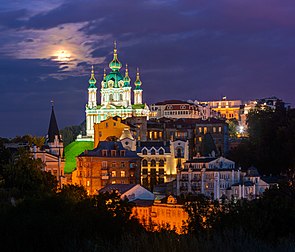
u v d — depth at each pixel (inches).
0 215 3245.6
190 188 7775.6
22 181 5861.2
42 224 2908.5
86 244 2477.9
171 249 2223.2
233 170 7544.3
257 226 3238.2
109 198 4136.3
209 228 3366.1
